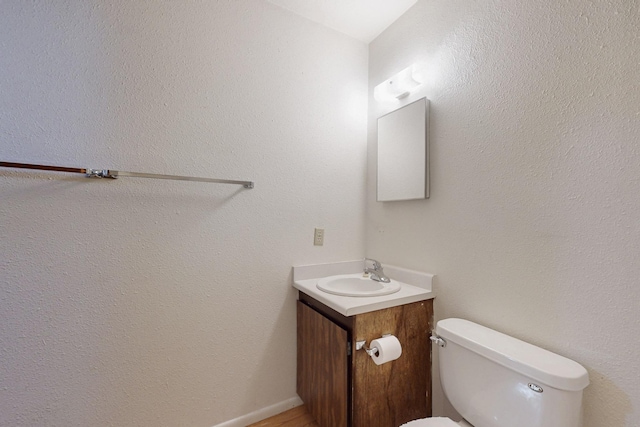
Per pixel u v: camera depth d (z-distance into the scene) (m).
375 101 1.79
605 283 0.85
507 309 1.10
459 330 1.11
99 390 1.16
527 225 1.04
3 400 1.02
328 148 1.71
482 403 0.99
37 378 1.06
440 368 1.17
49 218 1.08
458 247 1.28
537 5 1.01
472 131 1.22
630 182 0.81
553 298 0.97
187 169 1.32
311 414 1.45
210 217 1.37
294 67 1.61
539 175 1.00
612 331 0.84
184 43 1.32
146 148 1.24
